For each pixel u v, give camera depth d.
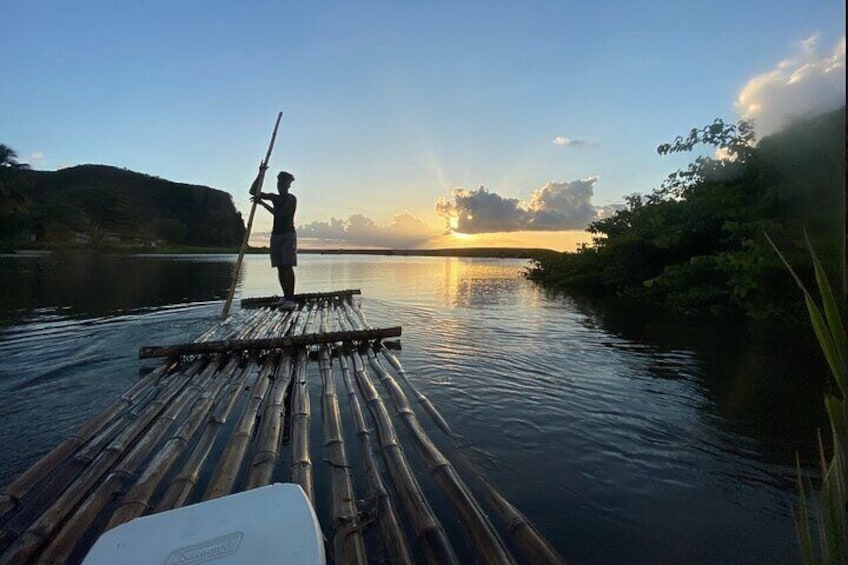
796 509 2.76
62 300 11.89
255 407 4.08
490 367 5.64
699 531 2.56
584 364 5.80
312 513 1.64
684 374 5.38
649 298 12.76
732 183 11.02
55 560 2.20
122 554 1.48
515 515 2.60
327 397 4.34
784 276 8.69
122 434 3.55
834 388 4.75
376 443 3.44
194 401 4.25
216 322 8.55
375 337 6.66
